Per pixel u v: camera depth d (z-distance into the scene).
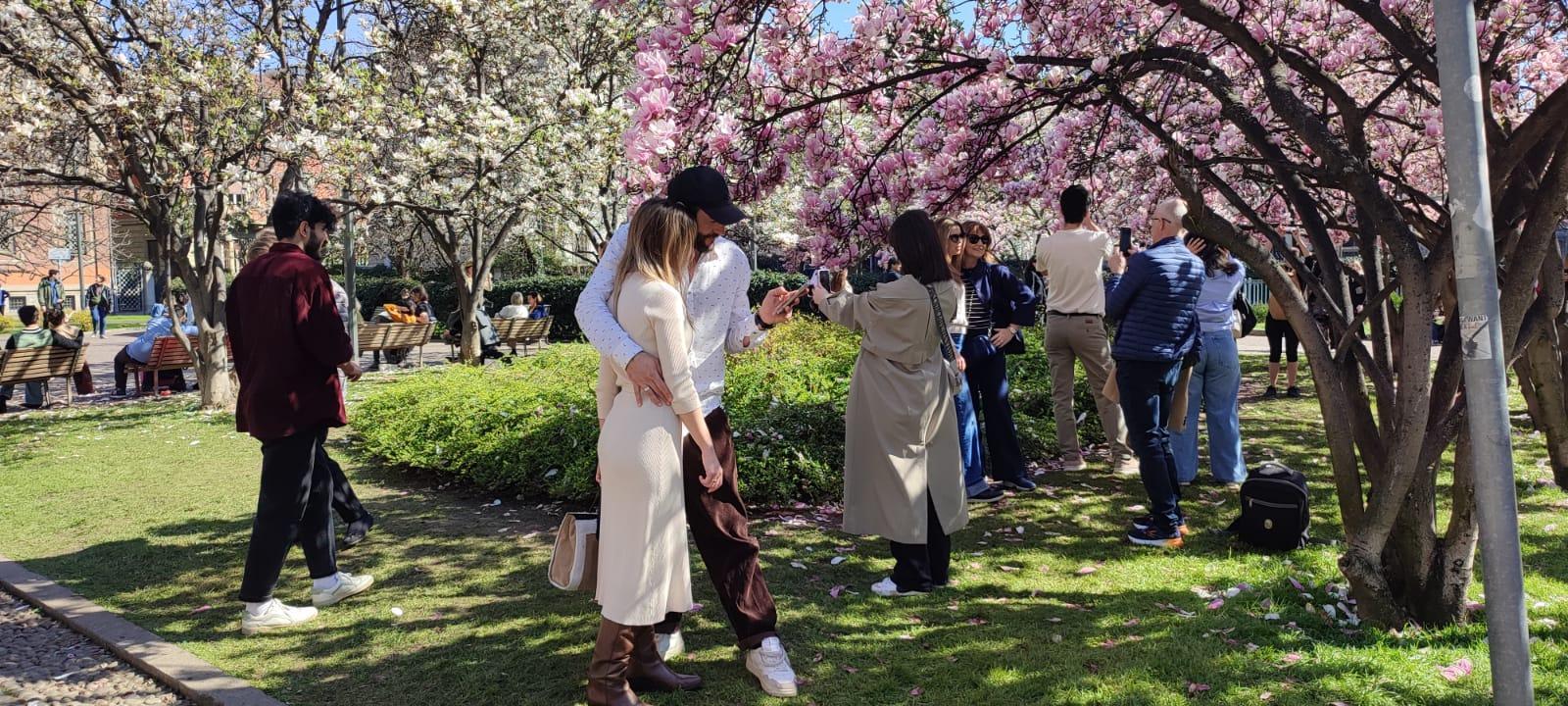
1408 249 3.11
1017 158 5.40
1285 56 3.68
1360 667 3.07
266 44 9.92
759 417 6.05
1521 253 2.98
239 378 3.83
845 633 3.57
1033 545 4.66
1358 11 3.58
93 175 10.43
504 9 11.62
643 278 2.80
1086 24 4.48
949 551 4.12
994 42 4.65
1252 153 5.79
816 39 4.39
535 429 6.03
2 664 3.55
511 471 5.84
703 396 3.12
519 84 14.57
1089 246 5.95
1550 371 5.38
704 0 4.15
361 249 21.67
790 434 5.75
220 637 3.69
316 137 9.15
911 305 3.75
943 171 4.73
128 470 6.93
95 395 12.17
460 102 11.63
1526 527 4.65
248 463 7.07
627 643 2.89
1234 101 3.68
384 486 6.33
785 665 3.11
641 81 4.08
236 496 6.04
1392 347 5.30
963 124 4.68
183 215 11.16
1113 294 4.54
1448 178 2.19
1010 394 7.30
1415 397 3.18
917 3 4.30
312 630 3.75
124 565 4.66
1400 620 3.40
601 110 11.84
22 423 9.69
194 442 7.90
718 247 3.21
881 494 3.86
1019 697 2.98
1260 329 17.94
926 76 4.58
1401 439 3.23
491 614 3.87
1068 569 4.28
